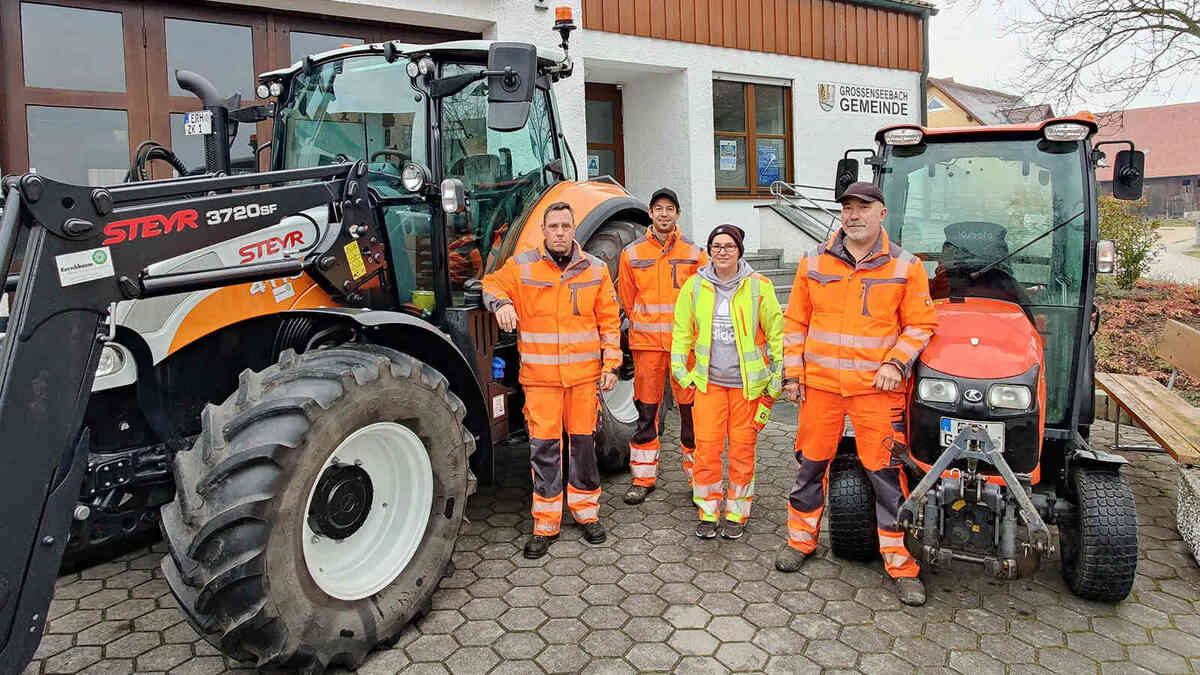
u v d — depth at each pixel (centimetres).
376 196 371
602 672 280
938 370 312
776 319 378
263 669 278
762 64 980
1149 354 776
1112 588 315
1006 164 374
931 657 289
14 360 216
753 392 375
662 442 567
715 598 333
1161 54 1092
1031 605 327
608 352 381
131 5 599
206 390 324
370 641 285
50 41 572
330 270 332
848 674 278
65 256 228
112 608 332
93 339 235
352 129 388
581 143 817
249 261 304
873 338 327
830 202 1070
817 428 347
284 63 670
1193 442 382
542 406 372
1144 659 287
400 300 388
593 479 391
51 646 302
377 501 308
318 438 264
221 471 247
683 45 903
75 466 229
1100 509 313
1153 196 5256
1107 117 1187
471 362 376
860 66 1083
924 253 385
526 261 370
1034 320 359
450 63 381
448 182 351
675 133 933
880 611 322
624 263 444
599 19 830
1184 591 338
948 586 344
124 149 606
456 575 357
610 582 348
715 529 394
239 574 241
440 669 283
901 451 322
